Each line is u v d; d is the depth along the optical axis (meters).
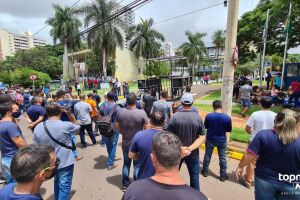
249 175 4.70
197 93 22.50
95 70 51.41
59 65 55.75
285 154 2.53
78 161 6.36
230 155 6.42
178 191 1.51
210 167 5.78
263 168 2.70
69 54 53.91
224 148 5.00
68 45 44.94
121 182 5.10
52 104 3.58
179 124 3.81
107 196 4.54
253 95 14.06
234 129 8.68
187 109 3.93
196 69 67.31
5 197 1.62
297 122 2.54
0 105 3.91
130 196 1.57
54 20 43.56
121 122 4.37
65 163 3.58
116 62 49.56
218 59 75.44
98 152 7.09
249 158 2.77
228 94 6.77
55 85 38.78
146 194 1.53
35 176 1.67
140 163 3.04
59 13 43.12
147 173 2.98
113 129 5.50
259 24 25.59
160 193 1.52
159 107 5.76
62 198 3.63
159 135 1.73
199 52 63.66
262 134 2.69
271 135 2.62
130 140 4.36
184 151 3.33
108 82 34.72
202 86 31.97
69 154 3.65
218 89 25.67
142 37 50.66
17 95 15.13
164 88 15.84
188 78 16.44
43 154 1.75
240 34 27.92
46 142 3.45
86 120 7.34
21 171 1.62
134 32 50.62
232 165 5.89
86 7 37.91
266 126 4.22
